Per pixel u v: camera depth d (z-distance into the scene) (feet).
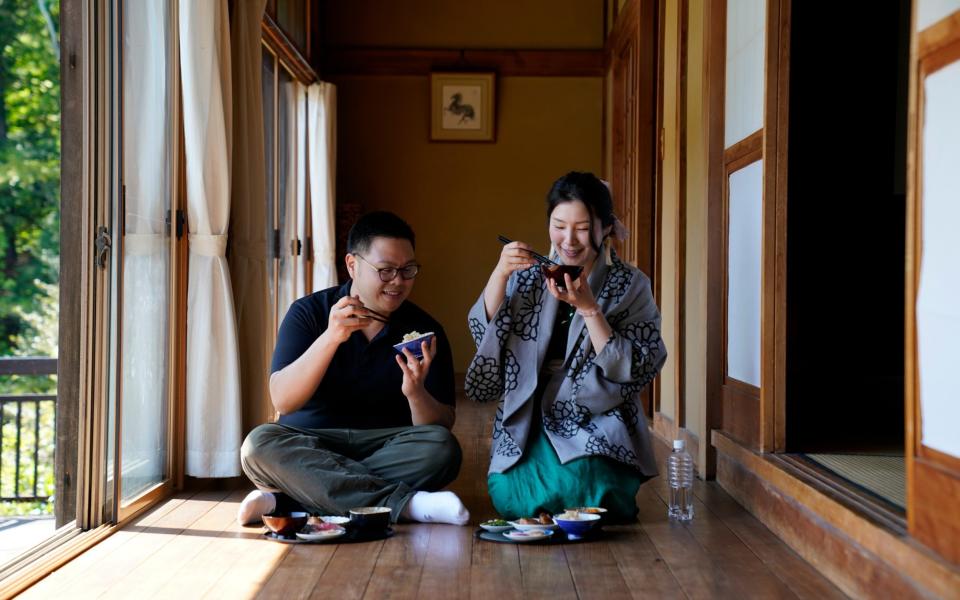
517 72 25.91
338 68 25.84
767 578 7.49
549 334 9.57
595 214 9.22
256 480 9.55
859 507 7.06
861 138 13.69
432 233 25.95
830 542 7.47
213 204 11.73
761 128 10.18
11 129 33.24
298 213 21.54
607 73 24.94
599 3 25.94
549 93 25.95
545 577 7.47
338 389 9.85
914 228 6.08
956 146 5.49
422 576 7.50
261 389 13.07
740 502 10.41
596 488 9.20
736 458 10.52
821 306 13.78
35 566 7.65
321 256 22.41
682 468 9.71
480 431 16.60
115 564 7.92
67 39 9.87
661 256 17.16
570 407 9.57
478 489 11.30
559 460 9.29
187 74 11.54
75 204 9.87
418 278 25.91
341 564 7.84
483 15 25.99
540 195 25.94
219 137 11.74
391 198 25.94
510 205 25.94
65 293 9.80
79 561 8.02
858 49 13.56
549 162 25.94
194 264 11.57
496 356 9.55
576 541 8.61
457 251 25.95
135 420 10.24
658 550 8.34
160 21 11.03
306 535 8.59
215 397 11.48
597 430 9.46
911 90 6.12
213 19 11.68
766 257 9.83
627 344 9.25
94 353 9.05
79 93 9.87
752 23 10.67
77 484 9.09
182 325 11.49
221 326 11.57
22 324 33.09
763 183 9.86
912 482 6.11
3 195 33.06
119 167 9.37
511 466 9.43
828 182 13.76
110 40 9.25
